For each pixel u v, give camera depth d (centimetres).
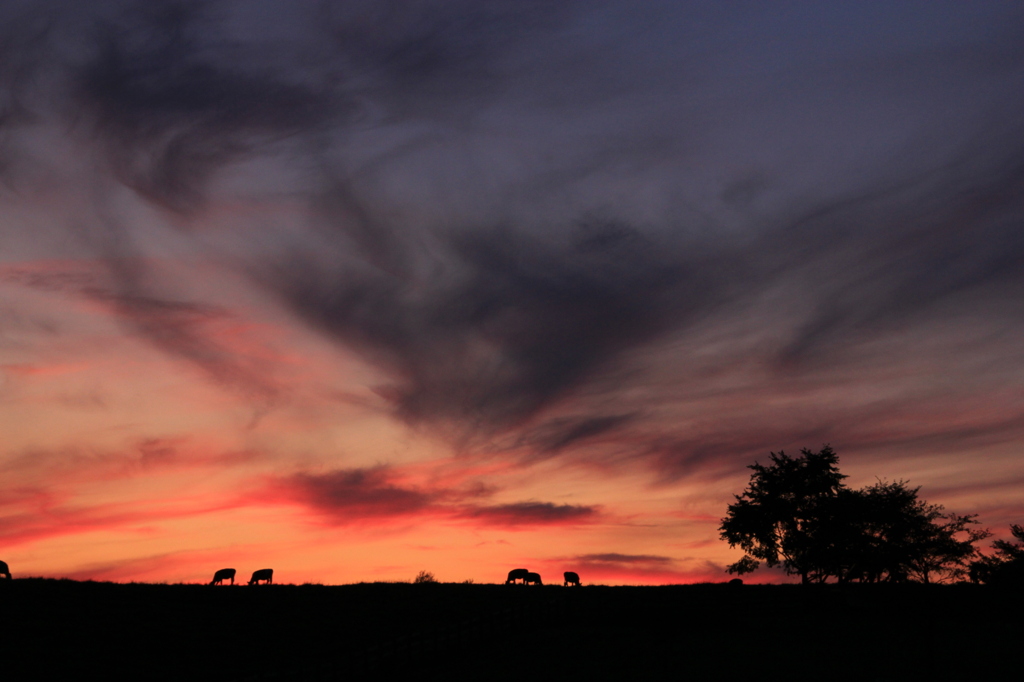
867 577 5878
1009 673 3722
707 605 5403
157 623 4691
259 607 5291
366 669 3850
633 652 4250
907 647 4328
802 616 5244
